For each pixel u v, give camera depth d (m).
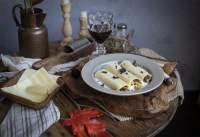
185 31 1.25
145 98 0.64
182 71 1.34
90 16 0.90
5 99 0.67
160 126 0.61
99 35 0.80
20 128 0.58
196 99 1.38
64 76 0.72
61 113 0.64
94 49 0.84
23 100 0.63
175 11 1.20
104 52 0.83
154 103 0.63
